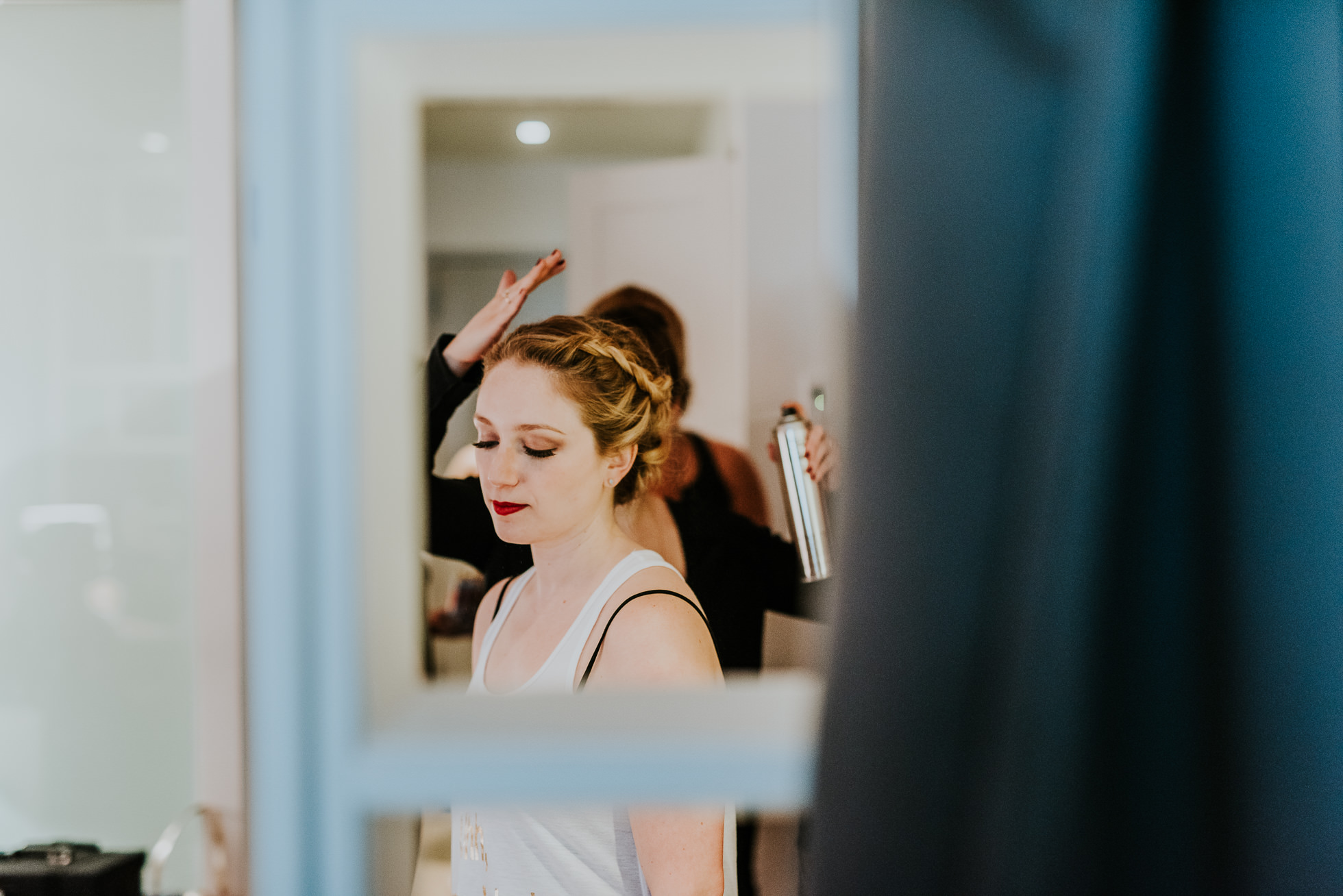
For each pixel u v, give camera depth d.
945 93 0.52
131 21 1.04
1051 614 0.49
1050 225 0.51
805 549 1.51
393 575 0.62
